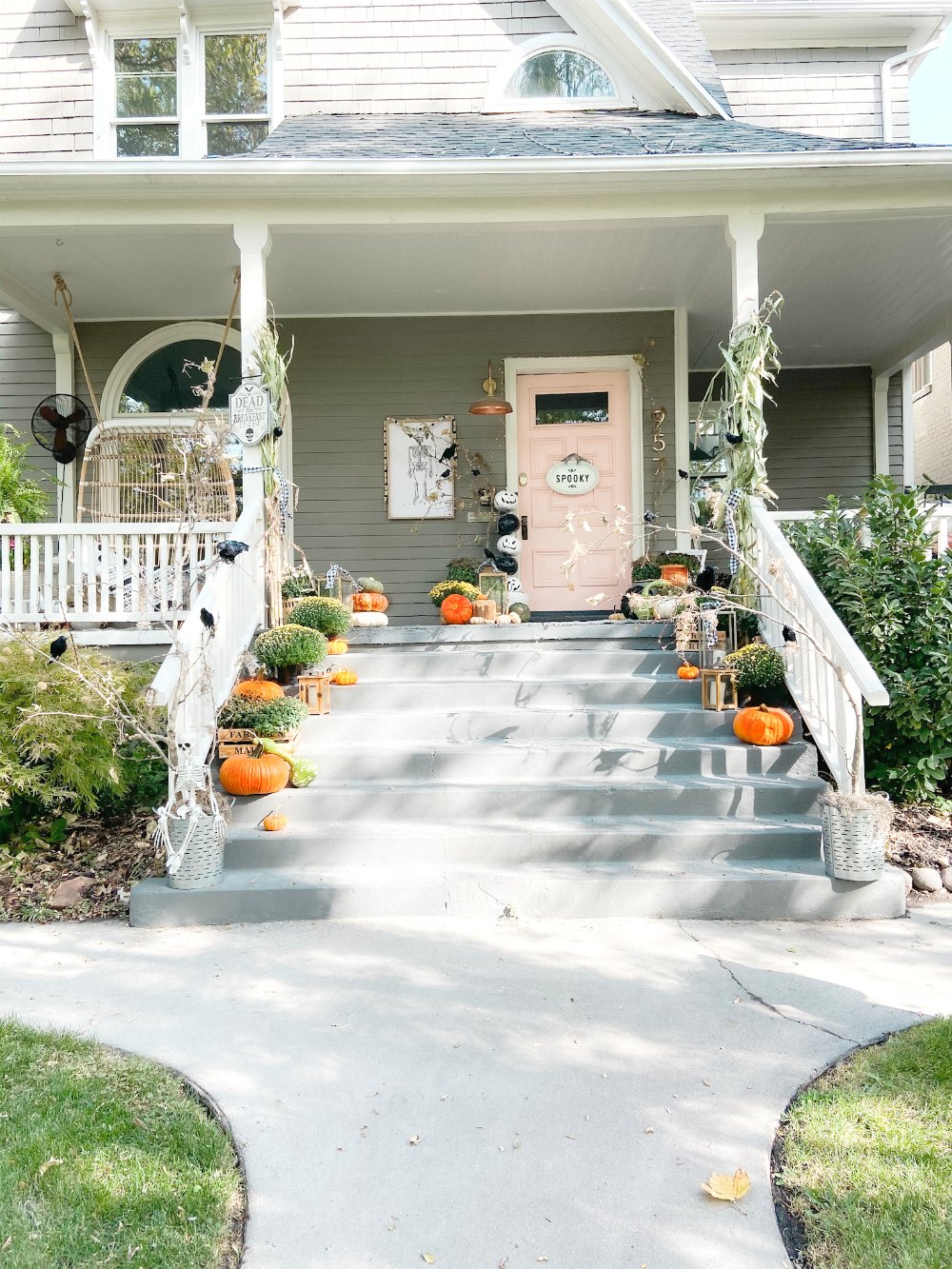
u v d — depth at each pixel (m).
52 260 6.89
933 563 5.05
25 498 6.83
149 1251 1.99
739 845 4.25
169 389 8.44
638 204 6.09
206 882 3.99
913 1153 2.31
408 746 4.95
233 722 4.66
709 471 8.21
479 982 3.32
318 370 8.28
